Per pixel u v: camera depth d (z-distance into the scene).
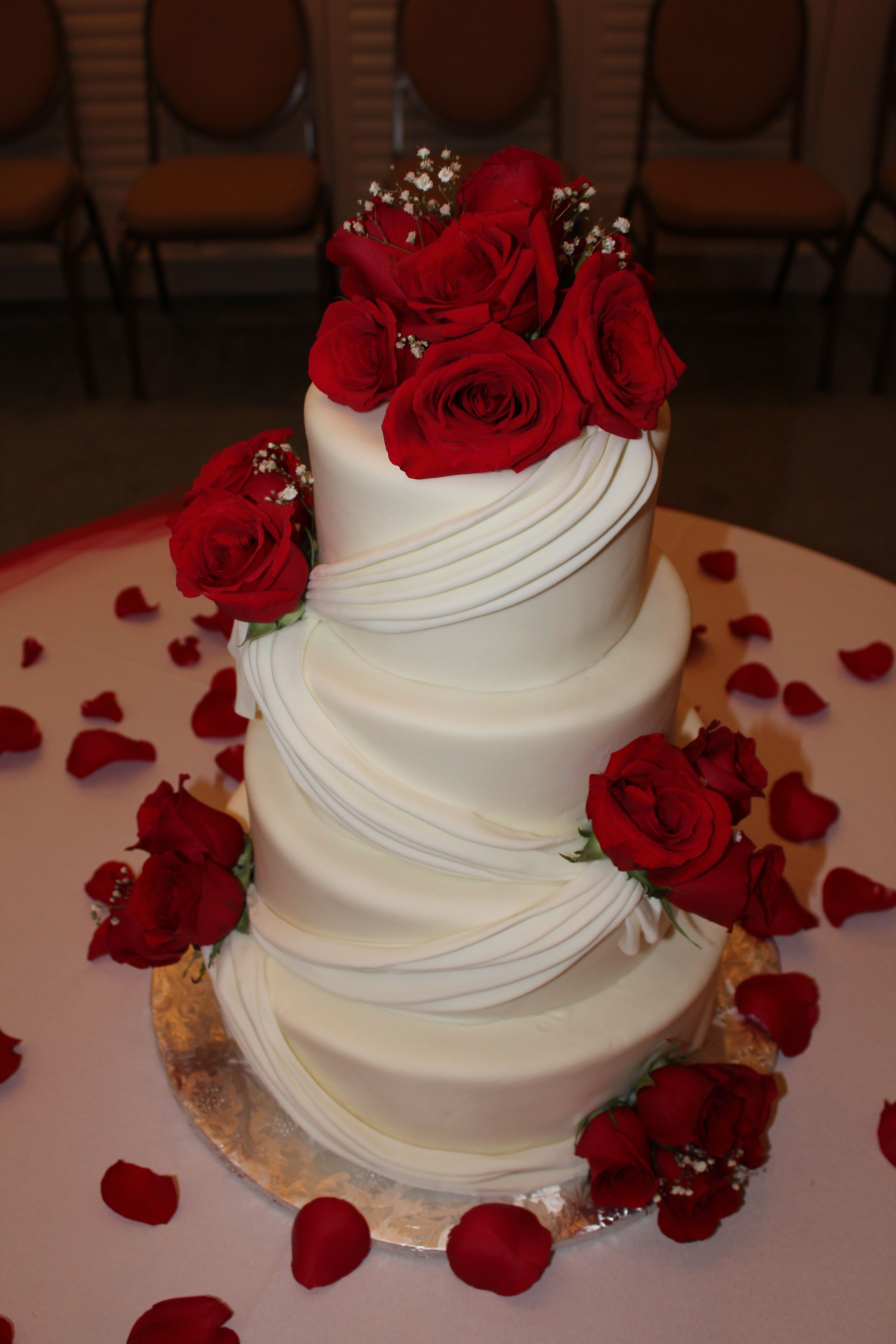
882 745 1.51
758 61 2.73
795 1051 1.24
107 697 1.52
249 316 3.14
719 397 2.83
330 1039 1.10
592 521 0.91
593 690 1.01
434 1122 1.11
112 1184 1.17
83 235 3.08
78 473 2.59
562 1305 1.10
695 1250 1.15
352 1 2.77
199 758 1.49
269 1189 1.16
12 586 1.70
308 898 1.10
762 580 1.71
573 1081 1.08
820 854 1.41
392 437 0.86
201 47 2.70
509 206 0.95
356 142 2.95
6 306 3.18
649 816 0.94
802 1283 1.12
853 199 3.07
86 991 1.30
